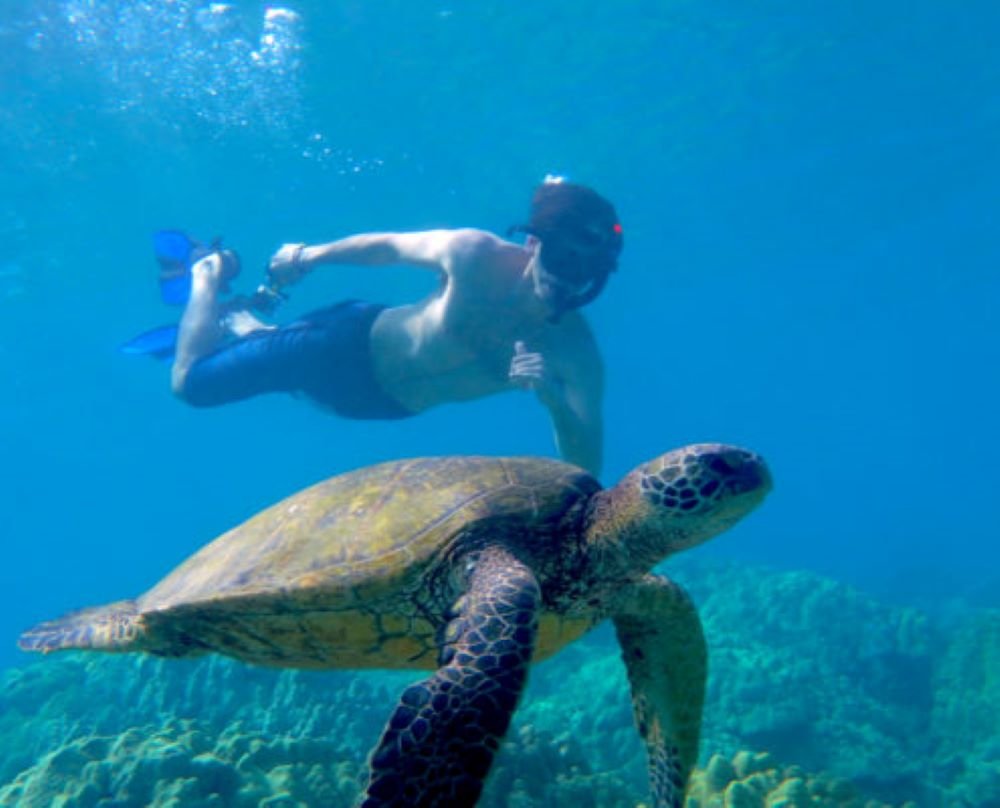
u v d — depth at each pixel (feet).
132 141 58.85
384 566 10.85
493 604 9.19
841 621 44.57
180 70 51.19
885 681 39.99
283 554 11.71
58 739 30.68
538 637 12.12
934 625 45.21
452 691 8.15
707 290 142.82
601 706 31.24
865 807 17.48
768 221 103.04
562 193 17.90
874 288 159.94
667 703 12.95
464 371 21.76
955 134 79.10
